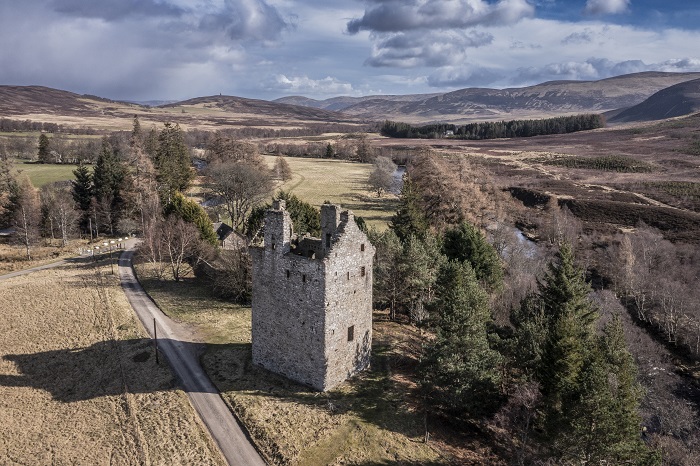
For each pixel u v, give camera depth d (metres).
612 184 144.38
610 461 37.38
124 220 116.25
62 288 81.56
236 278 75.44
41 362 58.47
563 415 38.19
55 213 115.31
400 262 66.25
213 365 54.59
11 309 73.50
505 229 90.81
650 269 85.44
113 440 43.69
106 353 59.03
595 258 94.44
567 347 42.47
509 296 68.56
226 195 117.75
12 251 106.81
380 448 41.06
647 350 60.94
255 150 147.50
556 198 128.12
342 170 193.38
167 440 42.94
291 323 48.91
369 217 120.31
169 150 131.38
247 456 40.75
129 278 87.44
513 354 50.28
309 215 96.38
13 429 46.06
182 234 86.62
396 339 61.06
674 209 115.50
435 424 45.47
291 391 48.16
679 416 49.50
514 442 44.16
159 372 53.72
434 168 95.75
